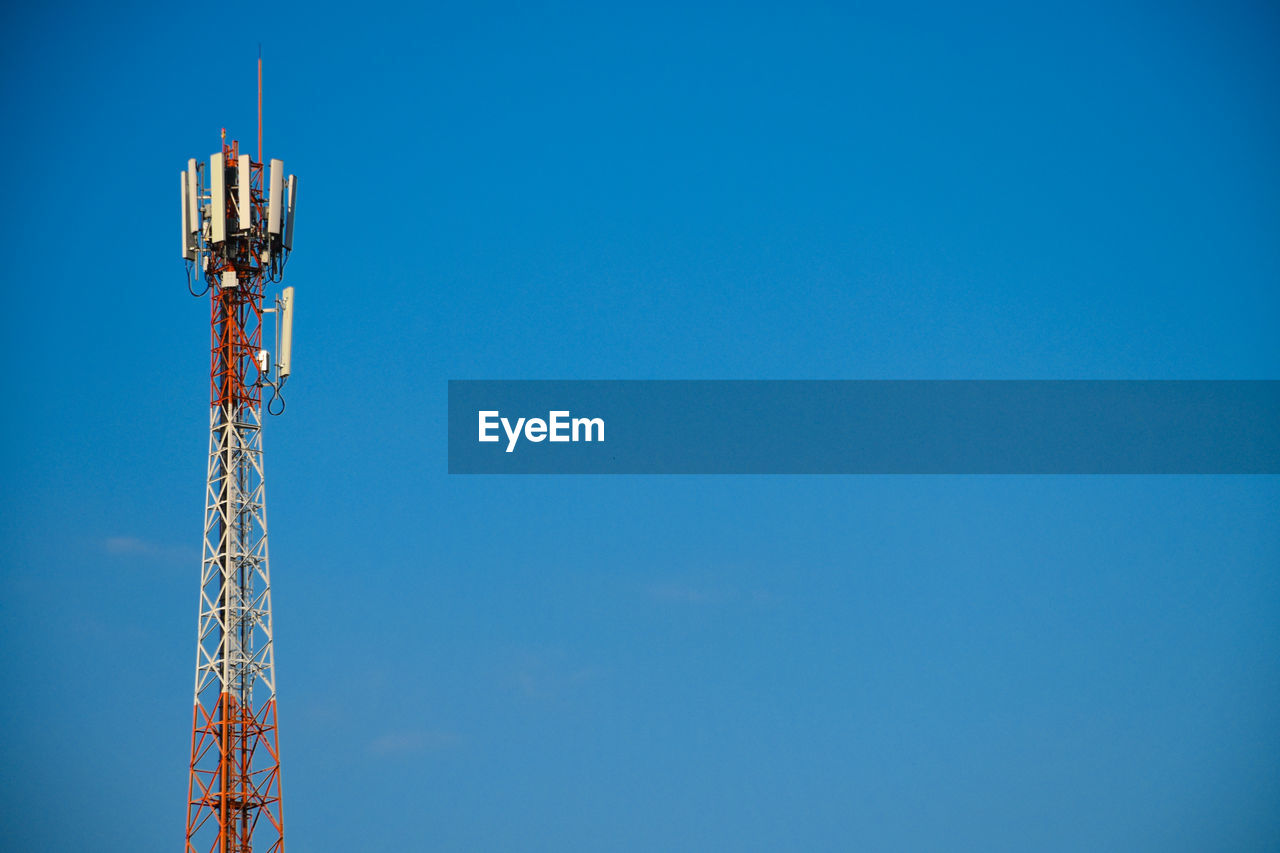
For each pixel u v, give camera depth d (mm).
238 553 120812
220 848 115438
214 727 117875
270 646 119812
